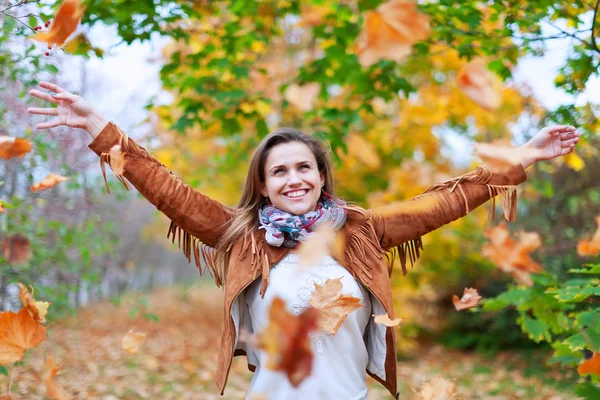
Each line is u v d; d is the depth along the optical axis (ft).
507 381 20.30
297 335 3.14
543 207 24.73
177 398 15.62
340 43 13.16
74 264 16.88
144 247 44.93
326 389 6.53
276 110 18.04
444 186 7.68
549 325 9.55
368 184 22.62
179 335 29.07
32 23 8.70
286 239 7.18
